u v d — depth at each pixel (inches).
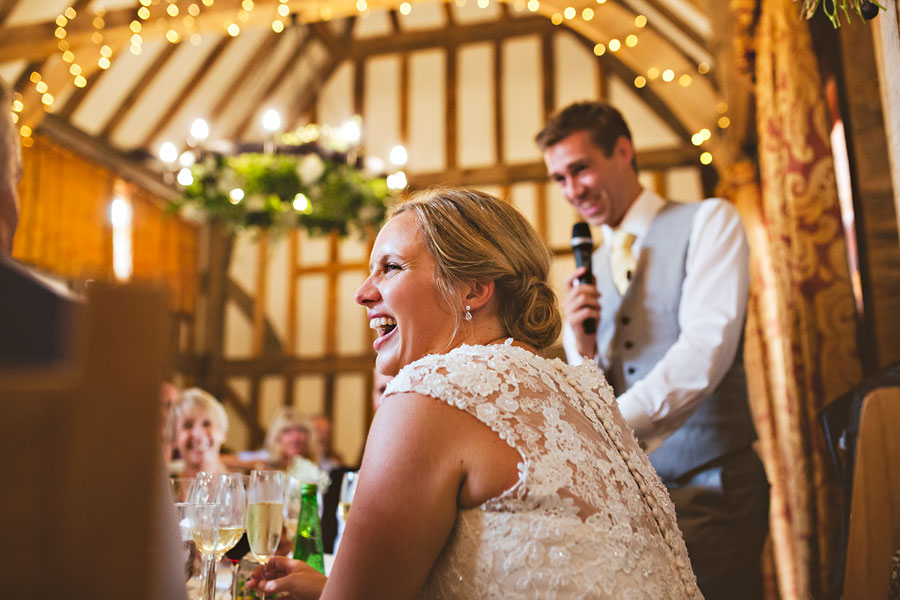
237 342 338.3
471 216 44.1
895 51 49.3
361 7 192.5
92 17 206.1
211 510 44.8
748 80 121.3
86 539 14.8
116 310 15.8
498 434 34.7
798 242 87.9
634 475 39.0
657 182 301.4
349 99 339.9
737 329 70.4
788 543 132.0
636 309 77.5
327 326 330.6
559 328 45.4
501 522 33.4
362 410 319.9
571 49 319.3
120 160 289.3
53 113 258.8
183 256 326.3
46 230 249.1
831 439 57.7
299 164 147.5
